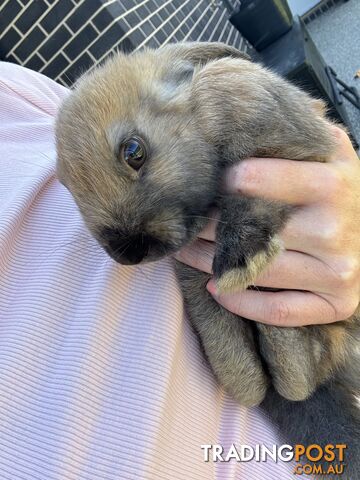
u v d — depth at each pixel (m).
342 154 0.18
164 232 0.16
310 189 0.16
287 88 0.19
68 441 0.12
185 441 0.14
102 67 0.20
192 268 0.18
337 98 0.60
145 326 0.15
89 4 0.56
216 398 0.17
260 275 0.16
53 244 0.16
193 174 0.17
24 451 0.11
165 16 0.67
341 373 0.19
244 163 0.16
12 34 0.59
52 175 0.19
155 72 0.19
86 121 0.17
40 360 0.13
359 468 0.18
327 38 0.87
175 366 0.15
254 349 0.18
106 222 0.16
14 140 0.21
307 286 0.17
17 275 0.15
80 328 0.14
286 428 0.18
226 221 0.16
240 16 0.64
